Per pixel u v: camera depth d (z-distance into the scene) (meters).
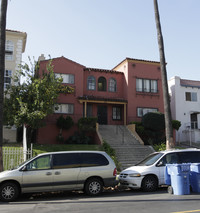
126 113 25.00
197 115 28.91
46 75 18.80
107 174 9.66
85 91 24.95
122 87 26.38
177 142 26.83
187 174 9.20
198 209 6.64
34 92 17.36
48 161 9.37
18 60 22.75
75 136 20.98
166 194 9.31
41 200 8.78
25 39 23.89
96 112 25.02
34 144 18.95
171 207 6.96
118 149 18.22
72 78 23.80
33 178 8.96
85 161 9.63
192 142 26.12
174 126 22.94
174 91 28.52
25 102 17.41
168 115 13.73
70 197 9.27
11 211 6.96
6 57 22.58
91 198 8.91
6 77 22.19
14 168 9.38
